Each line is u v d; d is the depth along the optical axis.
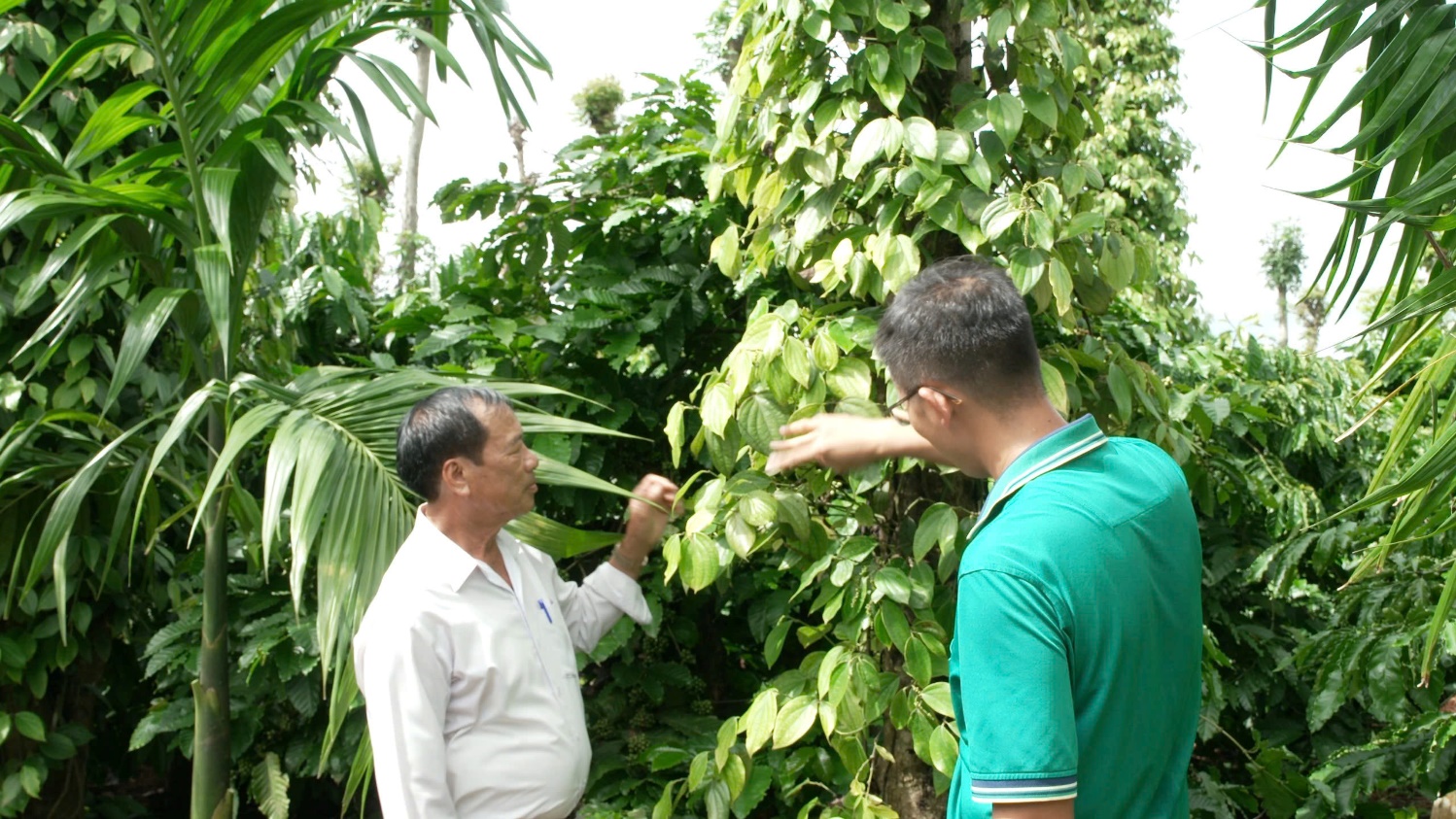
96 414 3.24
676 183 3.26
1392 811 2.76
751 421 1.95
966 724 1.15
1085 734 1.14
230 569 3.54
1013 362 1.24
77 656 3.41
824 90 2.12
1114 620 1.14
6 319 3.16
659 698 2.91
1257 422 3.45
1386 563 2.63
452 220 3.24
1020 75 2.03
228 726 2.54
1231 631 3.19
